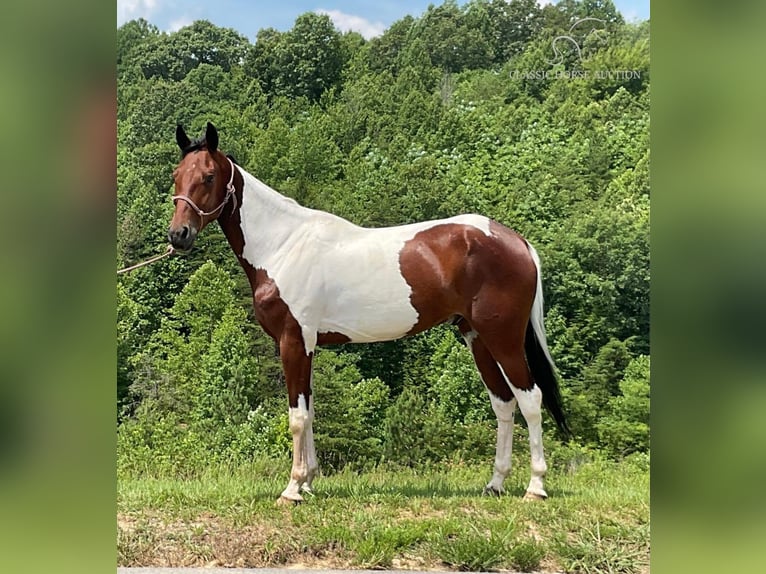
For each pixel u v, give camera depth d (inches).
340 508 159.8
